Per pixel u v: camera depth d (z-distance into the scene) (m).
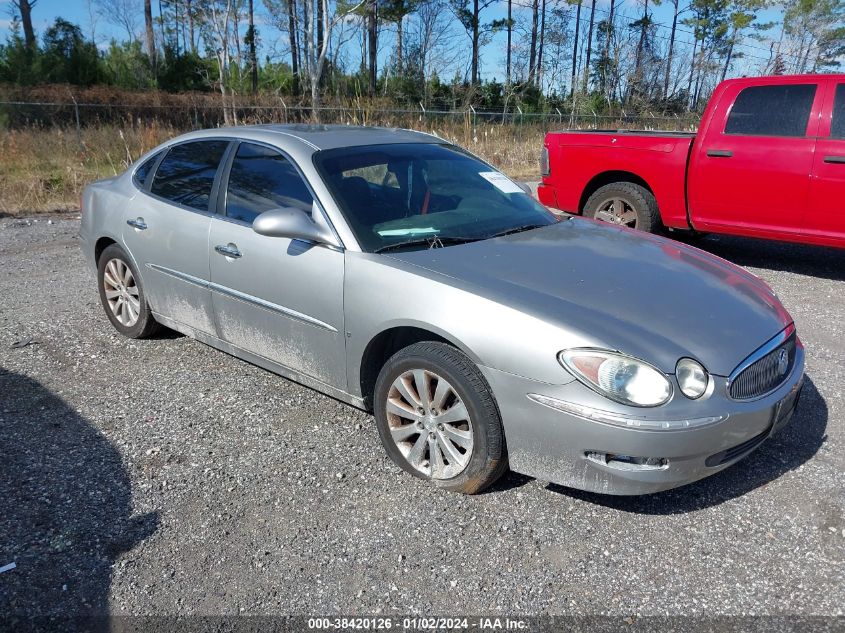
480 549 2.84
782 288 6.48
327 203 3.56
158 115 19.81
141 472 3.38
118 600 2.57
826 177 6.24
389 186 3.83
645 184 7.68
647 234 4.19
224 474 3.37
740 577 2.68
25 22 37.16
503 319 2.89
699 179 7.00
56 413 3.98
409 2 31.22
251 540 2.89
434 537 2.91
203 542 2.88
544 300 2.97
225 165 4.19
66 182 12.07
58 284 6.54
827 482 3.29
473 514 3.06
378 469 3.41
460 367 3.00
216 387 4.31
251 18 34.94
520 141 18.23
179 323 4.56
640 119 28.23
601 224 4.30
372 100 25.88
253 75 35.06
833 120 6.20
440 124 19.45
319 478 3.33
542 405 2.80
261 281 3.78
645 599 2.57
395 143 4.21
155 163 4.78
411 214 3.71
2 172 12.95
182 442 3.66
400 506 3.12
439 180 4.07
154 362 4.69
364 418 3.91
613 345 2.74
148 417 3.93
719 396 2.79
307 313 3.59
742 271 3.82
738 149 6.69
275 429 3.79
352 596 2.59
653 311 3.00
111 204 4.93
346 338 3.44
